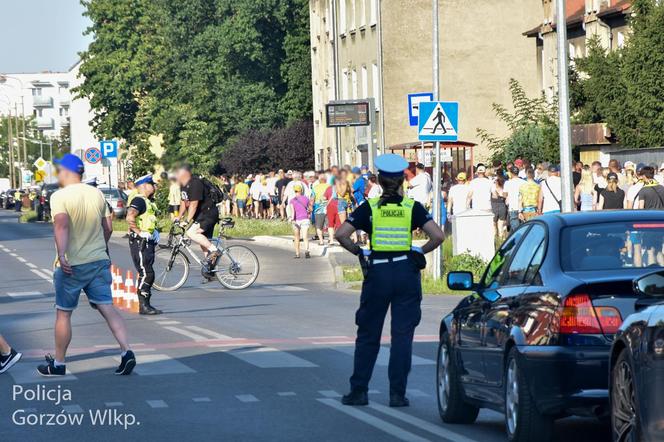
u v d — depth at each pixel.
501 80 74.81
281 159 92.06
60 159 16.14
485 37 74.75
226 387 15.02
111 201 77.06
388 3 74.62
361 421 12.70
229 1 99.88
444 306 26.42
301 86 100.50
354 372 13.75
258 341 20.06
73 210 15.93
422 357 17.94
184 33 100.88
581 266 10.81
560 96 24.98
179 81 99.25
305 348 19.02
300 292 30.95
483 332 11.83
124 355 16.09
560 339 10.30
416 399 14.27
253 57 99.31
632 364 8.95
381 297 13.50
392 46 74.75
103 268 16.11
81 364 17.23
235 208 66.38
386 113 74.81
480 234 32.12
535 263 11.27
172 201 51.91
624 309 10.30
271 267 39.56
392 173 13.43
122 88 97.62
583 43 63.66
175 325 22.92
